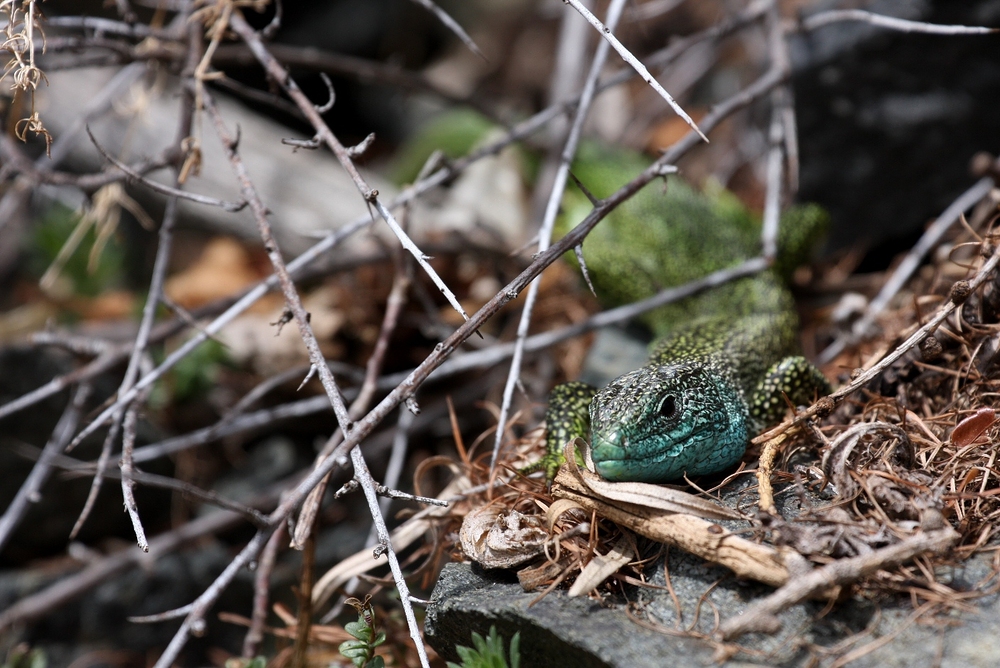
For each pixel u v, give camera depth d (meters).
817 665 2.53
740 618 2.49
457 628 3.14
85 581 5.24
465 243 5.87
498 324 6.23
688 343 4.66
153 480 3.22
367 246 5.57
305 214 7.17
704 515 2.92
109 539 5.97
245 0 4.33
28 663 4.54
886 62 5.65
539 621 2.83
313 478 2.80
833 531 2.73
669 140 8.19
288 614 4.07
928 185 5.79
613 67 8.13
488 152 4.88
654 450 3.23
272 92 4.23
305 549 3.56
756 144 7.23
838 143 5.96
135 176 3.61
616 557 3.01
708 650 2.63
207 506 5.96
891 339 3.93
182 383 5.99
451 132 7.73
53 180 4.31
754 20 5.64
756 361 4.54
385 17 9.88
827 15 5.04
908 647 2.52
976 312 3.72
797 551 2.71
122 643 5.41
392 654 3.77
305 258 4.32
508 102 9.81
